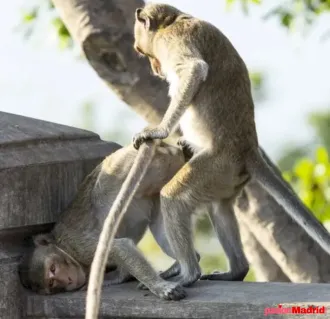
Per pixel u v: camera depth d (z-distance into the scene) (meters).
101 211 11.73
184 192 11.75
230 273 11.84
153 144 11.23
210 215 12.04
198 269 11.41
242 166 11.98
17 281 11.09
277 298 10.22
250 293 10.52
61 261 11.34
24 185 11.11
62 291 11.23
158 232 12.25
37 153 11.30
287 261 14.54
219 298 10.39
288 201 11.80
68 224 11.65
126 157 11.70
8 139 11.10
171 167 11.98
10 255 11.09
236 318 10.17
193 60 12.02
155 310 10.53
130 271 11.12
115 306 10.67
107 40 14.26
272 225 14.44
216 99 12.05
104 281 11.45
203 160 11.85
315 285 10.77
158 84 14.34
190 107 12.12
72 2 14.38
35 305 11.04
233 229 11.95
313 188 16.23
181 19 12.65
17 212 11.04
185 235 11.69
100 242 10.32
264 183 11.99
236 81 12.19
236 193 12.02
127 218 12.01
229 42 12.42
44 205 11.37
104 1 14.26
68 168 11.62
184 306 10.42
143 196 12.06
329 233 11.73
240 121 12.05
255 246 14.86
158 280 10.85
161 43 12.54
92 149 12.02
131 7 14.30
